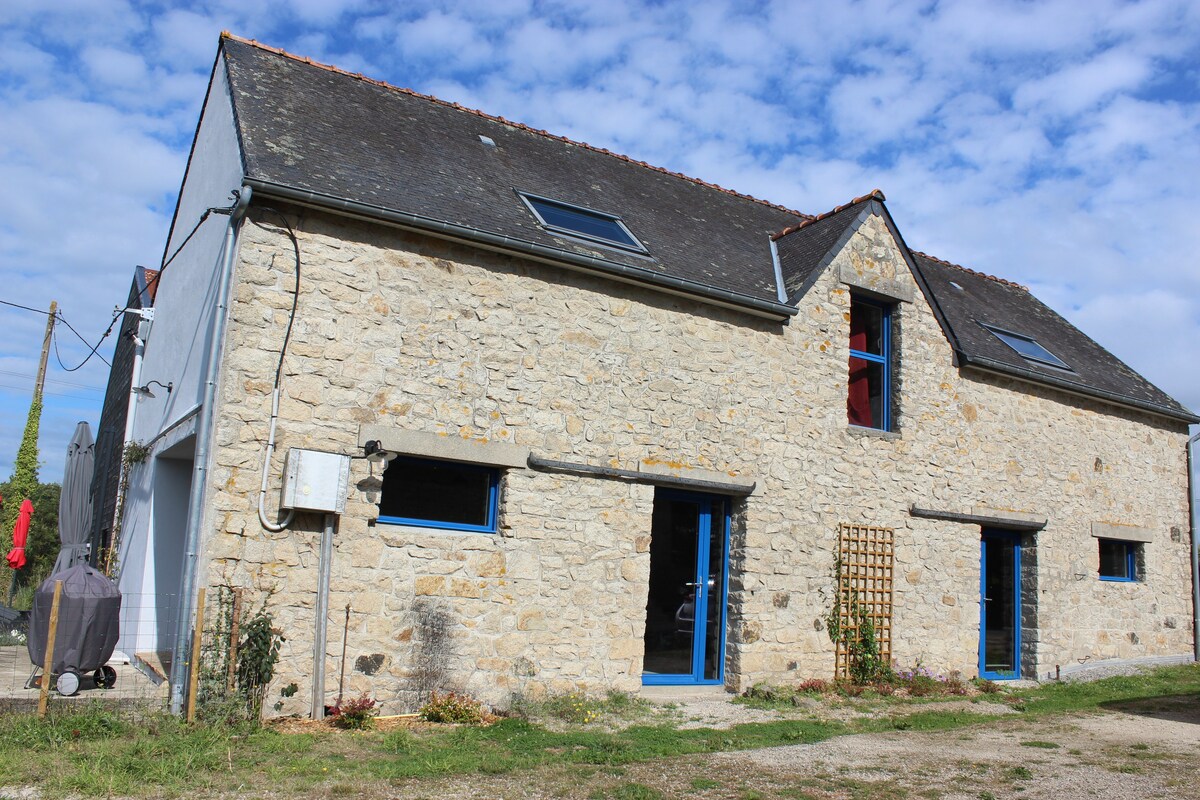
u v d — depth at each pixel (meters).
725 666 9.85
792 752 7.18
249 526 7.25
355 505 7.70
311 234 7.73
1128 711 9.91
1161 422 15.05
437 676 7.92
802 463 10.41
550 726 7.68
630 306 9.38
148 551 10.16
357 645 7.60
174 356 9.95
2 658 10.05
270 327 7.48
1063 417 13.38
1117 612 13.77
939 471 11.68
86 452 11.31
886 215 11.72
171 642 9.49
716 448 9.77
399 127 10.17
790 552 10.20
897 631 11.03
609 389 9.12
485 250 8.52
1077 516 13.31
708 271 10.20
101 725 6.40
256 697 7.08
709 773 6.36
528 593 8.47
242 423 7.29
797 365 10.52
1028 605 12.71
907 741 7.85
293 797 5.34
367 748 6.57
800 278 10.84
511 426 8.50
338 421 7.67
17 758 5.68
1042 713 9.67
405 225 7.96
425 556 8.00
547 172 11.09
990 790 6.15
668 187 12.84
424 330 8.15
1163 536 14.75
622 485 9.15
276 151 8.02
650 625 9.56
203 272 8.95
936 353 11.91
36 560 25.02
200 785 5.46
